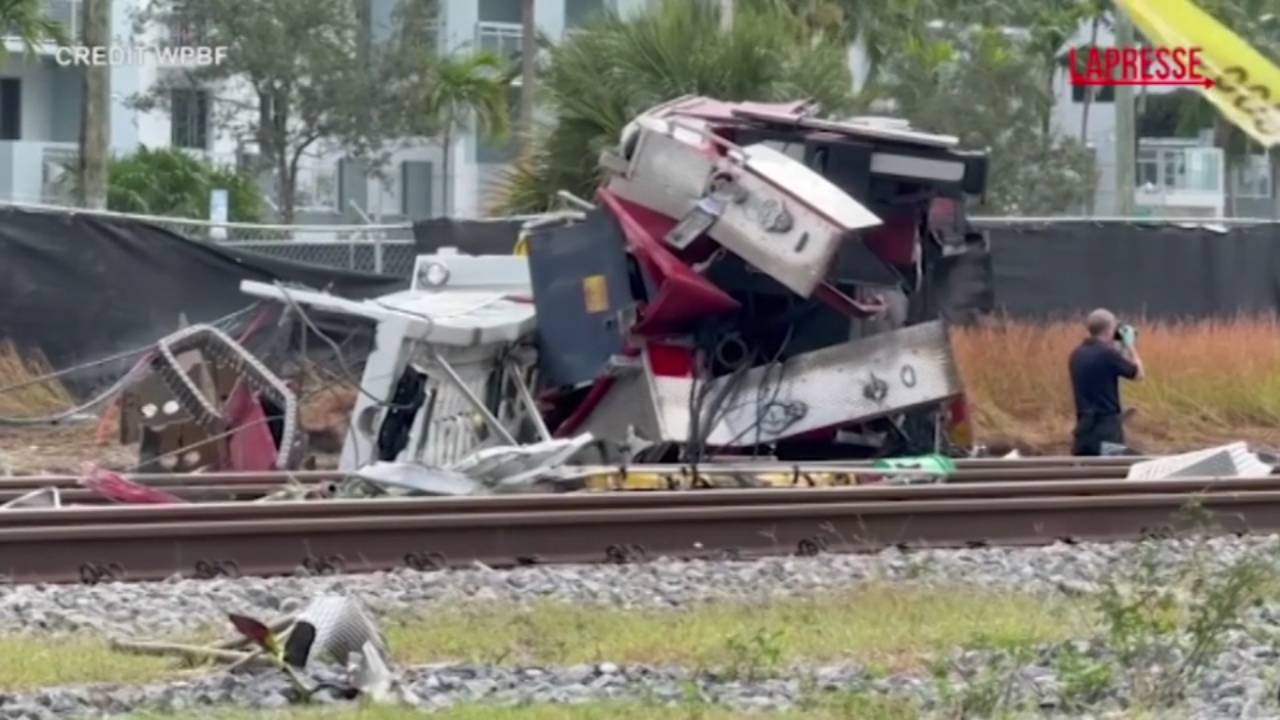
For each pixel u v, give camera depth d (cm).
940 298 6488
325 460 6750
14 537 4388
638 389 5994
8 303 7725
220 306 8038
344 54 17125
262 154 17475
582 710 3145
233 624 3597
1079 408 7162
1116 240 8894
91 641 3750
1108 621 3725
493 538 4744
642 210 6016
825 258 5734
